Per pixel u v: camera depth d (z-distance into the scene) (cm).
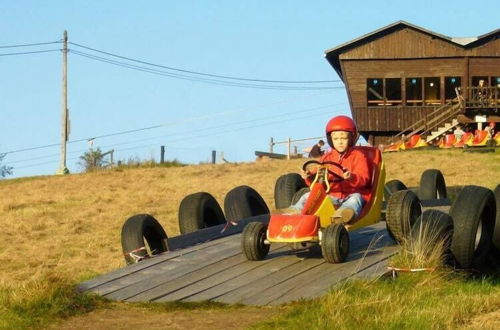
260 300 1503
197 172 5603
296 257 1827
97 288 1636
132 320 1434
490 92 8788
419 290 1477
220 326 1363
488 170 5097
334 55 9212
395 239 1902
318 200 1811
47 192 5053
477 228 1769
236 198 2366
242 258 1845
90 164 7881
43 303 1499
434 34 8856
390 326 1272
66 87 7856
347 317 1320
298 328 1301
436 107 8931
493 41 8869
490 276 1820
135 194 4806
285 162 6031
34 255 3184
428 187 2631
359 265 1673
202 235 2100
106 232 3684
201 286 1628
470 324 1318
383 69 9012
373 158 1981
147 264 1822
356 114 9075
